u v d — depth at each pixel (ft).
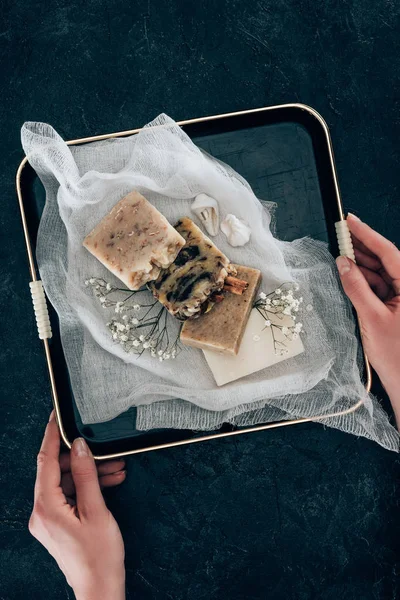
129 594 2.44
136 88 2.43
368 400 2.26
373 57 2.43
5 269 2.43
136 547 2.44
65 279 2.27
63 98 2.43
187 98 2.43
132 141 2.24
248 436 2.43
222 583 2.45
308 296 2.26
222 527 2.44
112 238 2.19
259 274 2.21
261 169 2.30
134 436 2.31
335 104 2.43
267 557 2.45
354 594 2.44
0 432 2.44
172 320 2.27
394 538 2.44
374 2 2.42
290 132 2.30
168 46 2.43
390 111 2.43
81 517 2.26
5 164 2.43
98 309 2.27
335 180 2.27
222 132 2.30
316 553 2.44
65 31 2.43
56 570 2.46
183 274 2.19
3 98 2.44
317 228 2.30
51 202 2.27
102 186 2.24
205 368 2.27
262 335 2.23
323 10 2.42
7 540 2.44
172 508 2.44
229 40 2.42
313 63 2.43
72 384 2.28
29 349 2.43
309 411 2.27
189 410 2.27
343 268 2.16
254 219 2.23
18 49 2.43
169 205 2.28
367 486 2.43
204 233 2.28
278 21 2.42
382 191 2.43
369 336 2.23
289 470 2.43
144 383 2.27
